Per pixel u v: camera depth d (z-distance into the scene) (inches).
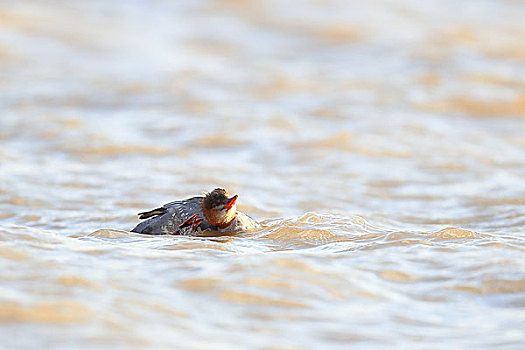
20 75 2378.2
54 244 728.3
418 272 695.7
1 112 1941.4
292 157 1579.7
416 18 3211.1
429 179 1444.4
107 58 2659.9
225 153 1619.1
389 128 1828.2
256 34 3078.2
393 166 1534.2
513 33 2977.4
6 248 689.0
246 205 1208.8
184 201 935.0
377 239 850.1
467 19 3184.1
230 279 638.5
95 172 1423.5
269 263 681.6
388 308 605.3
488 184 1402.6
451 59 2647.6
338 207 1230.9
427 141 1727.4
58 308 555.8
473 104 2135.8
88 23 3024.1
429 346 533.6
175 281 636.7
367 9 3324.3
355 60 2726.4
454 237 846.5
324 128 1803.6
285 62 2699.3
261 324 561.3
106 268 662.5
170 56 2726.4
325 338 542.9
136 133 1768.0
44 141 1660.9
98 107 2057.1
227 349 515.2
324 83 2342.5
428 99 2161.7
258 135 1743.4
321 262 706.2
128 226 1068.5
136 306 575.2
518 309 605.3
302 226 931.3
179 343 517.7
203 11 3334.2
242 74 2461.9
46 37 2800.2
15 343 500.4
